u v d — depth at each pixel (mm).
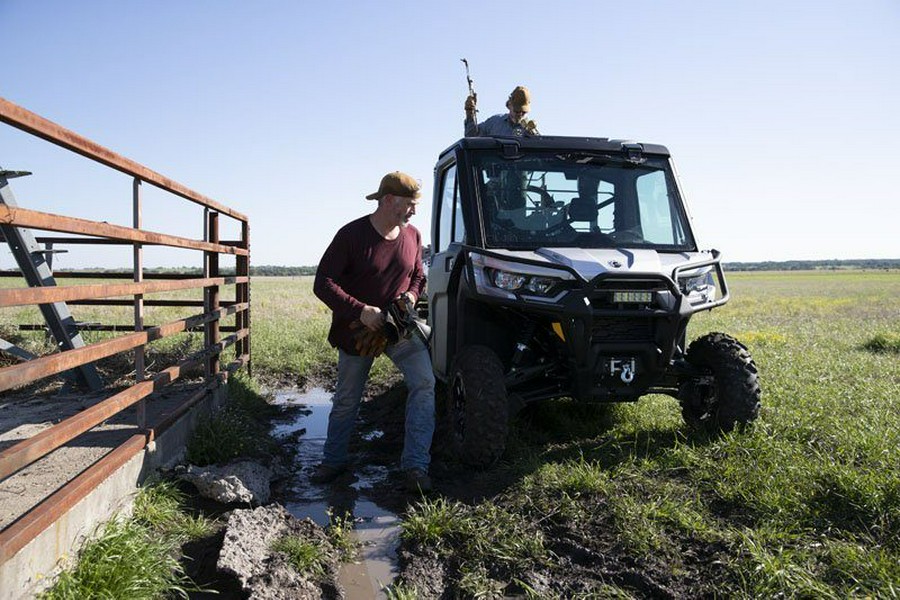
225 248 6219
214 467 4496
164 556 3104
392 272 4551
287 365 9367
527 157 5324
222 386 6180
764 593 2912
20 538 2406
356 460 5316
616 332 4691
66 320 5871
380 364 9469
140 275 3951
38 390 6086
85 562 2799
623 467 4559
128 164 3590
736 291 49531
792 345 11266
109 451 3943
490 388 4477
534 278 4574
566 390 4906
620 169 5438
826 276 103750
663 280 4566
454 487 4473
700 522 3662
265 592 2953
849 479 3898
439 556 3494
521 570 3316
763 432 4871
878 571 2982
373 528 3918
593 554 3441
